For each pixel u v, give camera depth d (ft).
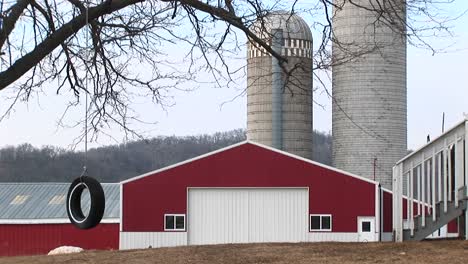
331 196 111.96
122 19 35.40
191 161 113.60
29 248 126.31
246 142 113.09
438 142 47.91
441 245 41.24
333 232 111.55
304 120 121.29
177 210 113.09
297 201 112.47
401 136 116.98
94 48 35.06
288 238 112.06
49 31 31.65
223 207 112.78
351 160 118.83
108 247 124.36
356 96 110.52
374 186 111.86
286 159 112.98
